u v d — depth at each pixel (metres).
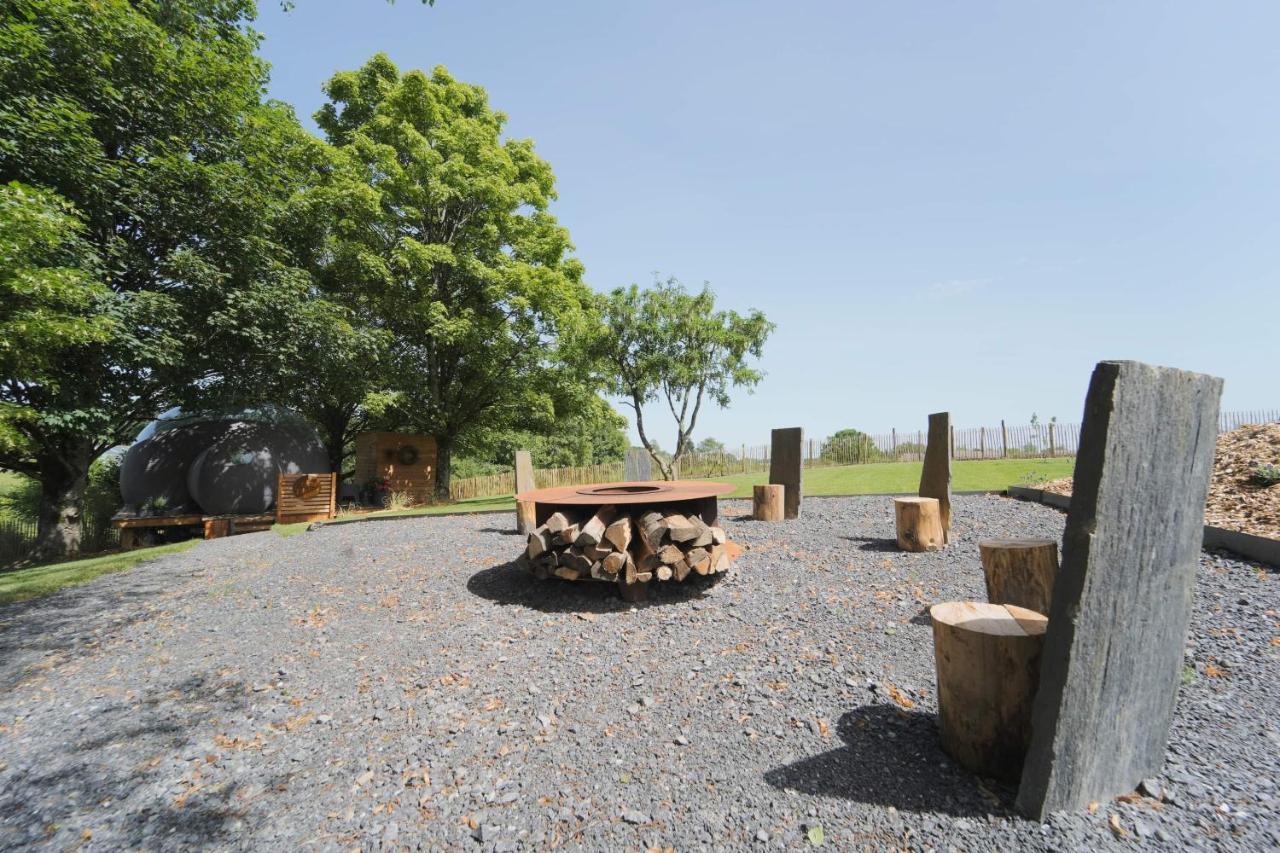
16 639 5.15
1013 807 2.29
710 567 5.32
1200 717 2.91
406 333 19.72
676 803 2.51
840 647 3.96
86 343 8.58
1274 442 7.48
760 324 20.06
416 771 2.89
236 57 13.71
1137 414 2.17
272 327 13.02
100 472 17.80
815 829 2.28
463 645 4.43
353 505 17.30
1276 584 4.46
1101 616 2.19
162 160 11.06
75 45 10.18
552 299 19.61
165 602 6.05
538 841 2.34
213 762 3.09
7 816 2.72
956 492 9.73
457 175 18.05
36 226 6.47
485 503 16.20
